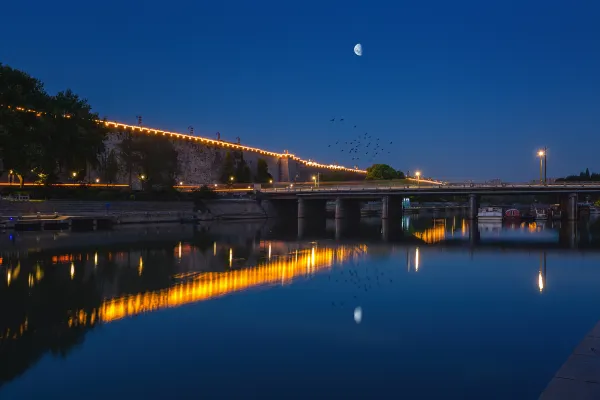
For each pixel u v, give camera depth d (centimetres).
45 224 6494
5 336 1714
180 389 1251
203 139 14425
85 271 3117
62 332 1758
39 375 1357
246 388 1255
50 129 7206
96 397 1217
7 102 6725
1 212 6775
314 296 2338
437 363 1406
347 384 1270
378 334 1700
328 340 1641
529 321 1839
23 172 7375
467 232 6756
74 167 8225
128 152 11962
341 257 3912
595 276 2877
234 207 10469
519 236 5962
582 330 1709
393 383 1270
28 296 2361
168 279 2839
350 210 10850
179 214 9012
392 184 11056
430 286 2589
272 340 1645
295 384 1274
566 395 938
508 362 1405
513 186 8275
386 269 3222
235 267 3334
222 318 1939
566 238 5619
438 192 8738
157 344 1616
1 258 3694
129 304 2184
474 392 1204
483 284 2633
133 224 7925
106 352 1545
